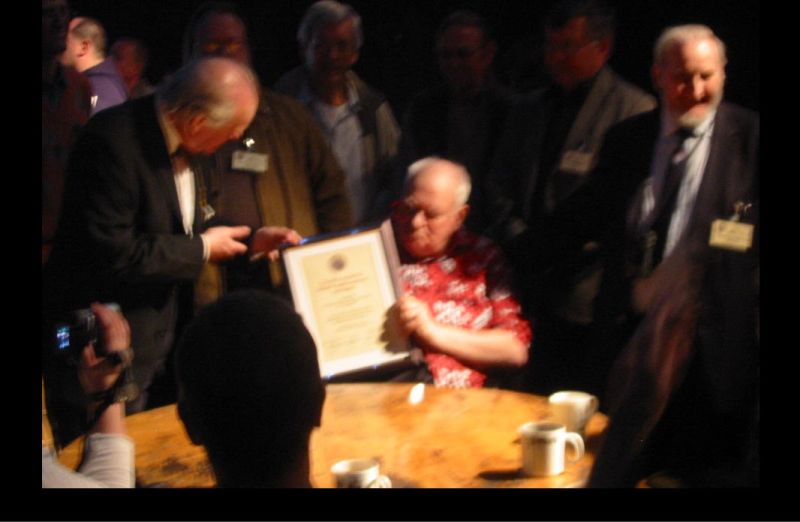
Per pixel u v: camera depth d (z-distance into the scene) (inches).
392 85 152.9
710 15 134.6
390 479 73.4
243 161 121.0
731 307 116.8
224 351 50.6
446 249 112.2
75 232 113.8
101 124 113.2
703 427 112.0
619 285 123.1
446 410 89.7
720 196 118.8
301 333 52.5
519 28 146.0
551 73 125.4
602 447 51.6
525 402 91.2
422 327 104.1
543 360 129.6
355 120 137.5
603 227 124.3
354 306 103.4
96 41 141.3
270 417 50.5
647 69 139.6
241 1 150.4
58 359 109.3
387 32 151.3
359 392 96.9
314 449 81.1
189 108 110.7
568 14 121.0
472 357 106.1
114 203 112.3
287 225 123.7
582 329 126.6
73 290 115.0
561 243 126.2
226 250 116.6
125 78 149.3
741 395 114.0
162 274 113.9
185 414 52.1
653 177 121.0
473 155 133.6
